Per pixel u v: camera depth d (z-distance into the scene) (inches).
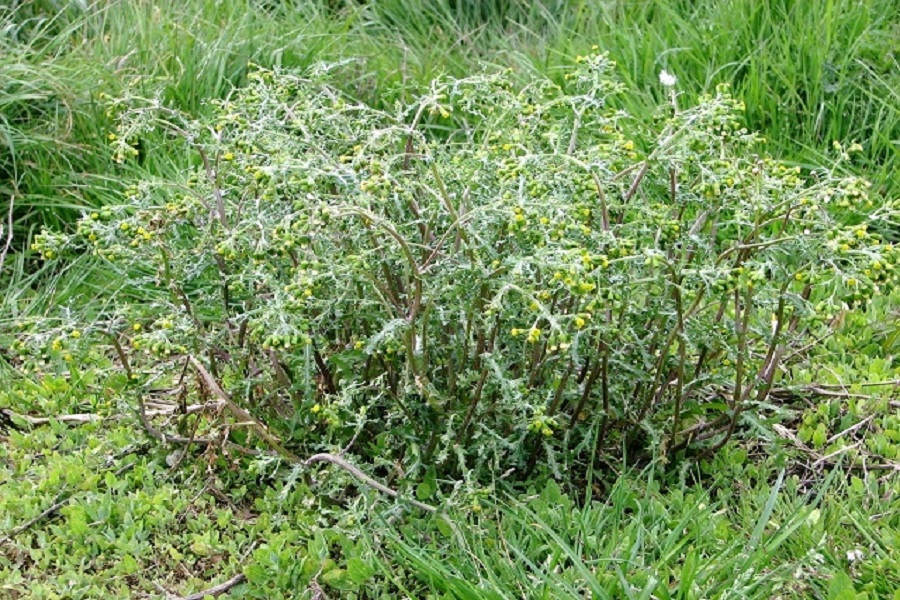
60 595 118.7
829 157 195.2
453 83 136.2
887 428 145.2
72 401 150.8
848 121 203.0
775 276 125.6
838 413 149.8
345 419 133.6
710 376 132.7
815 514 129.3
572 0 249.4
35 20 226.2
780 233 127.2
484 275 116.9
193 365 132.6
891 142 191.5
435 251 118.6
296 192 124.7
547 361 130.4
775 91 203.3
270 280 122.4
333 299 123.7
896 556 120.6
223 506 133.6
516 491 132.9
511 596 112.5
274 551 121.9
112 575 122.6
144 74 205.2
